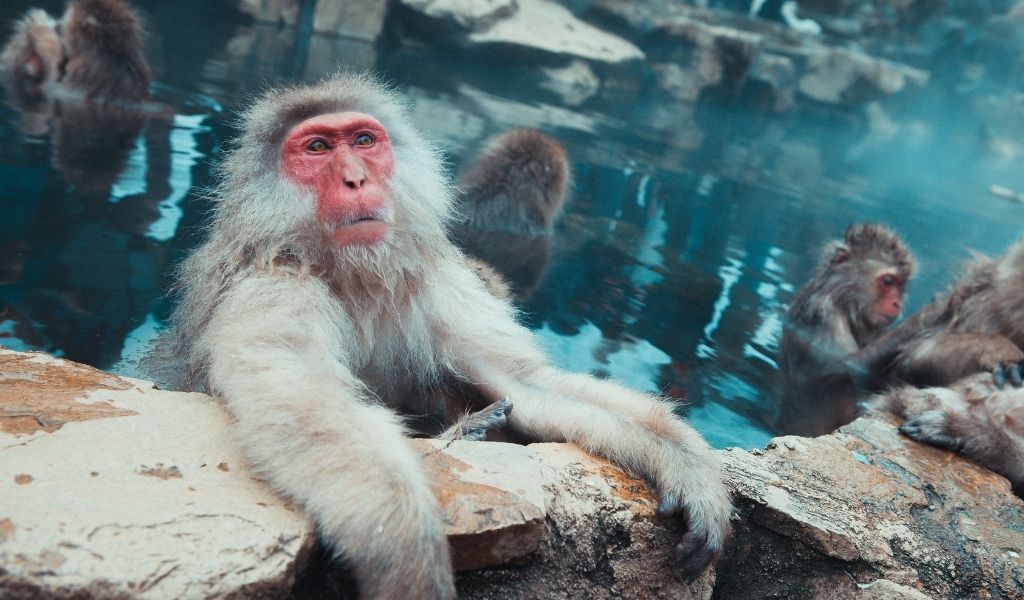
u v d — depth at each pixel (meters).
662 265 1.90
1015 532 1.06
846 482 1.06
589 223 2.13
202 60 2.94
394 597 0.78
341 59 3.43
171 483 0.80
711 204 2.50
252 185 1.02
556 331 1.46
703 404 1.33
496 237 1.91
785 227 2.41
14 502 0.74
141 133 2.01
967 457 1.18
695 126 3.95
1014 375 1.41
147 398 0.90
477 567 0.85
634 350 1.45
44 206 1.52
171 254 1.43
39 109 2.07
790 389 1.45
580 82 4.20
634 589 0.92
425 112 2.76
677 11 5.26
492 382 1.06
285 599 0.77
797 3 6.11
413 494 0.80
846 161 3.88
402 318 1.05
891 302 1.80
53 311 1.22
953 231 2.74
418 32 4.06
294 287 0.97
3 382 0.89
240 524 0.77
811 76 5.14
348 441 0.82
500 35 4.03
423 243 1.05
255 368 0.88
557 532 0.89
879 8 6.24
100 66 2.20
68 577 0.70
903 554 1.00
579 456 0.96
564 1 4.79
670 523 0.93
